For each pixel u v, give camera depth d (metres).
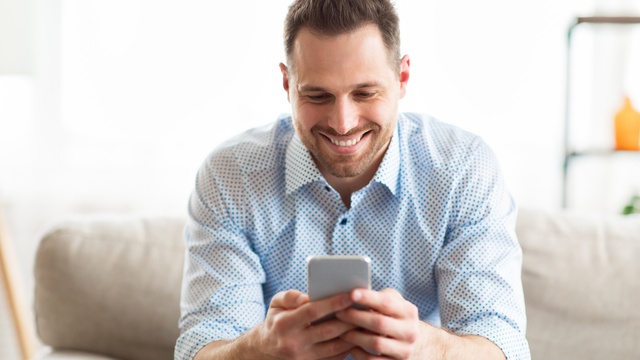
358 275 1.15
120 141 2.72
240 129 2.69
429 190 1.54
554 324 1.67
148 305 1.72
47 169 2.72
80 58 2.71
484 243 1.48
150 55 2.70
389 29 1.41
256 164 1.57
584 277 1.67
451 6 2.61
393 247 1.54
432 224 1.53
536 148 2.63
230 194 1.55
